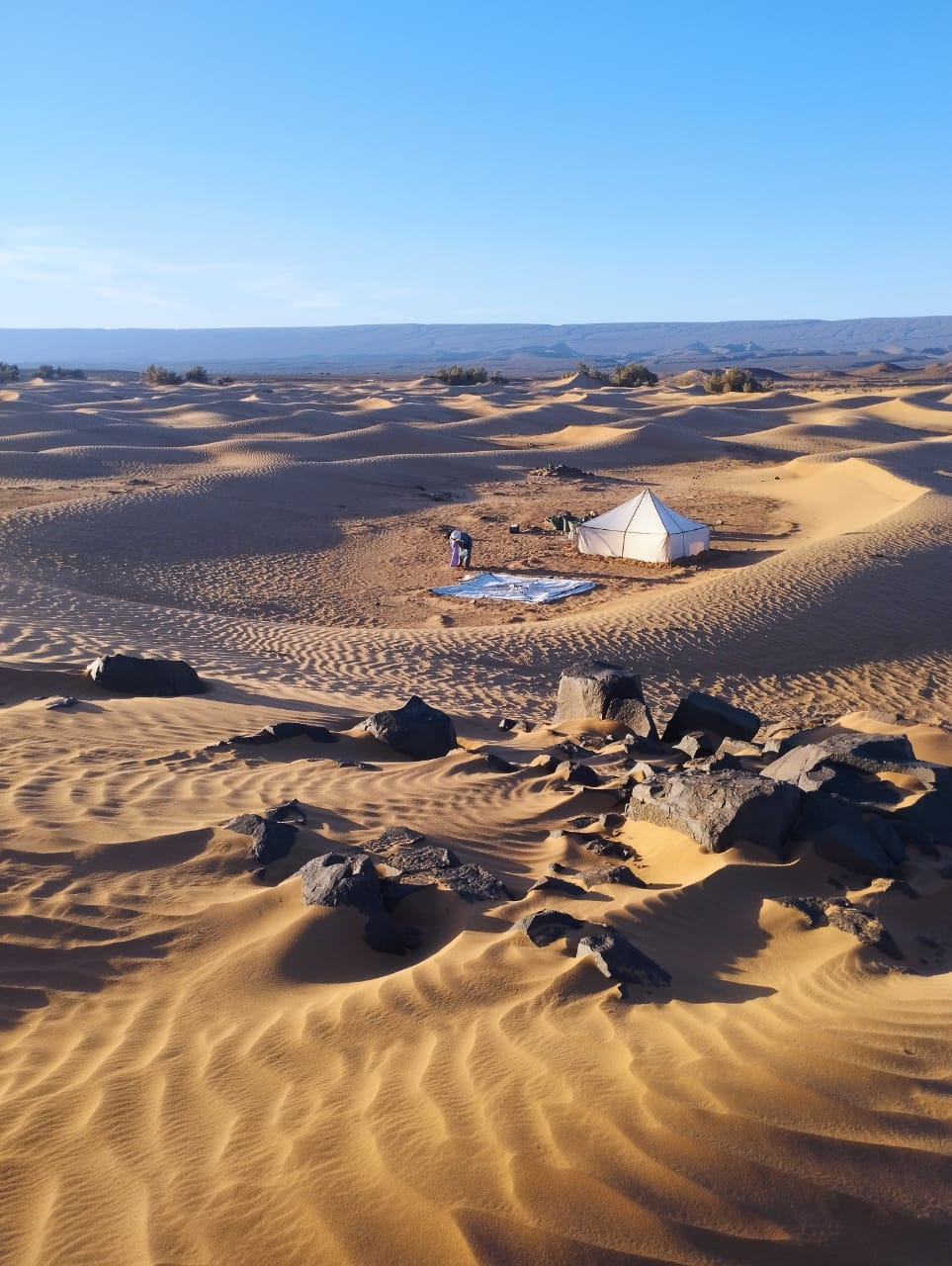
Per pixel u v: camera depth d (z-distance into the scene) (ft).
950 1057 11.43
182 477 147.74
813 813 19.69
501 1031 12.50
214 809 22.09
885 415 267.18
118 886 17.81
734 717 33.45
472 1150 9.90
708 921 16.34
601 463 187.93
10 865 18.21
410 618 76.89
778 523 122.11
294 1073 12.02
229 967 15.01
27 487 131.75
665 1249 8.59
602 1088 10.80
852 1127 10.11
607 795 24.30
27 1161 10.72
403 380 540.52
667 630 66.33
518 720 39.60
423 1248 8.71
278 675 48.70
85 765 25.40
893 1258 8.60
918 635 67.67
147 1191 10.03
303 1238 9.02
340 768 26.81
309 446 183.93
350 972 15.26
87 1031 13.58
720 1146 9.75
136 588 81.76
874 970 14.40
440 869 18.25
